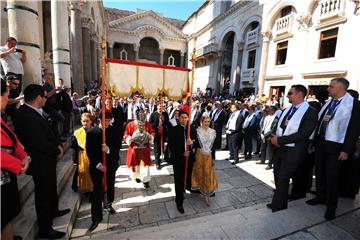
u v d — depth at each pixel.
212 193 3.85
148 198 4.07
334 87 2.91
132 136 4.36
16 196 1.95
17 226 2.47
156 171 5.46
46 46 12.47
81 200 3.85
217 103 7.51
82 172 3.63
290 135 2.92
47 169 2.47
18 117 2.36
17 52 3.75
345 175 3.43
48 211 2.53
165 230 2.44
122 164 5.85
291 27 13.01
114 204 3.83
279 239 2.33
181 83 3.94
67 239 2.73
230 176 5.36
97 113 3.95
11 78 3.18
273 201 3.13
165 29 32.84
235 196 4.32
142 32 31.59
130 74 3.50
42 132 2.40
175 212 3.63
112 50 31.53
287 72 13.35
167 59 37.03
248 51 17.69
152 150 7.48
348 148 2.67
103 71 3.20
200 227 2.49
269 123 5.82
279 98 13.55
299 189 3.72
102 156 3.10
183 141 3.60
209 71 25.27
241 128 6.19
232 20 19.81
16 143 1.94
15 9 4.14
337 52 10.32
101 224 3.23
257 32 16.31
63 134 5.75
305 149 3.00
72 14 11.12
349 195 3.43
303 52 12.17
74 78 11.38
